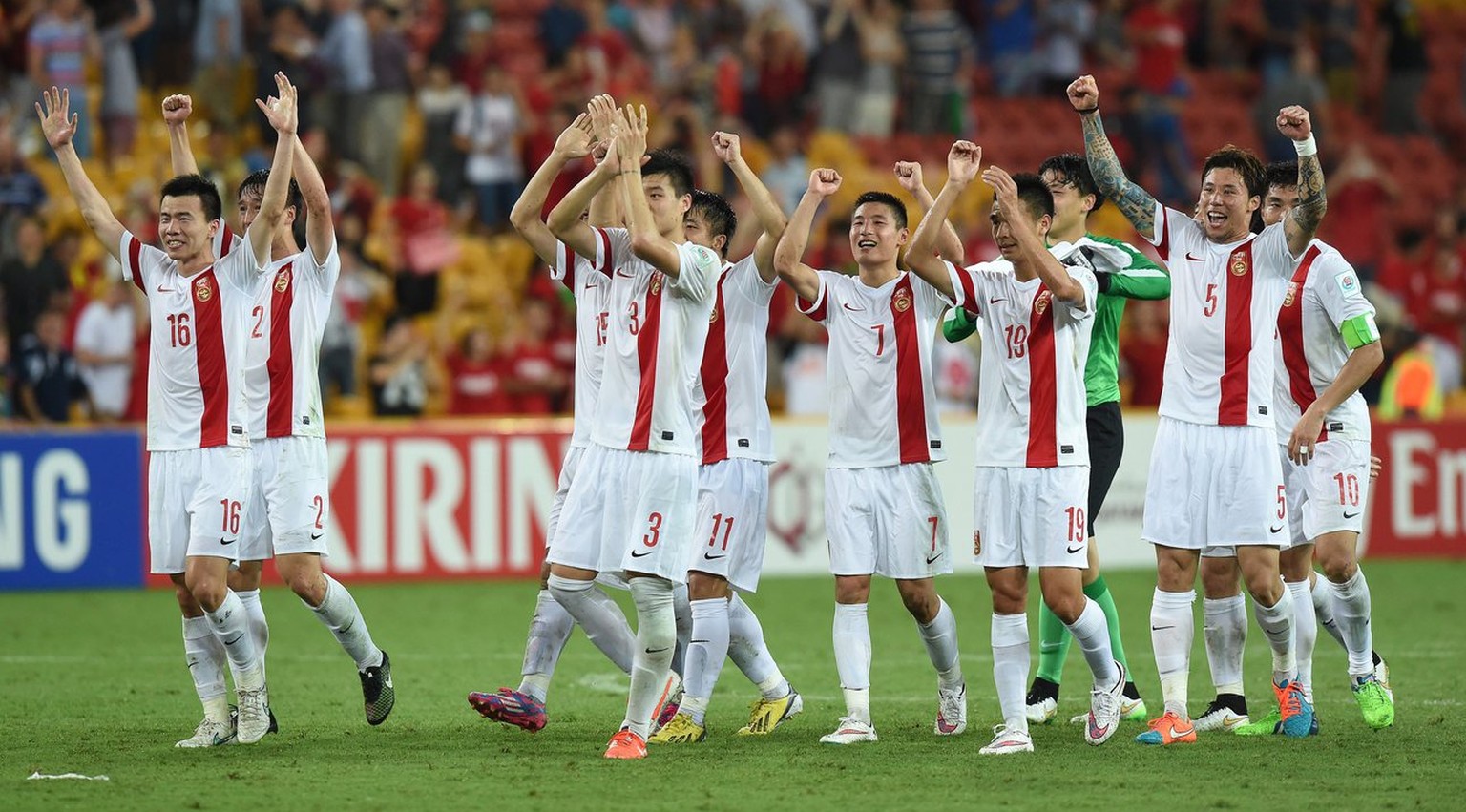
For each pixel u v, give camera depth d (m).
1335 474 29.34
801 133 74.81
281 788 23.86
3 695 34.06
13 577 51.59
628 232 26.64
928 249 27.05
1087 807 22.59
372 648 29.14
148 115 68.06
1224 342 27.73
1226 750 27.02
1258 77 86.44
